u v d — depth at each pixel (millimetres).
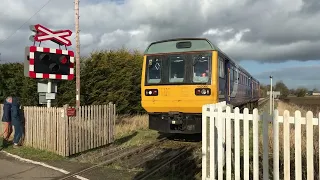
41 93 10086
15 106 10164
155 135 13492
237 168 5723
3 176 7000
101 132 10539
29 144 10180
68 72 10078
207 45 11102
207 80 10906
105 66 17609
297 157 5090
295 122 5090
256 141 5492
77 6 12062
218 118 6031
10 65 17047
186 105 11086
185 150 10195
